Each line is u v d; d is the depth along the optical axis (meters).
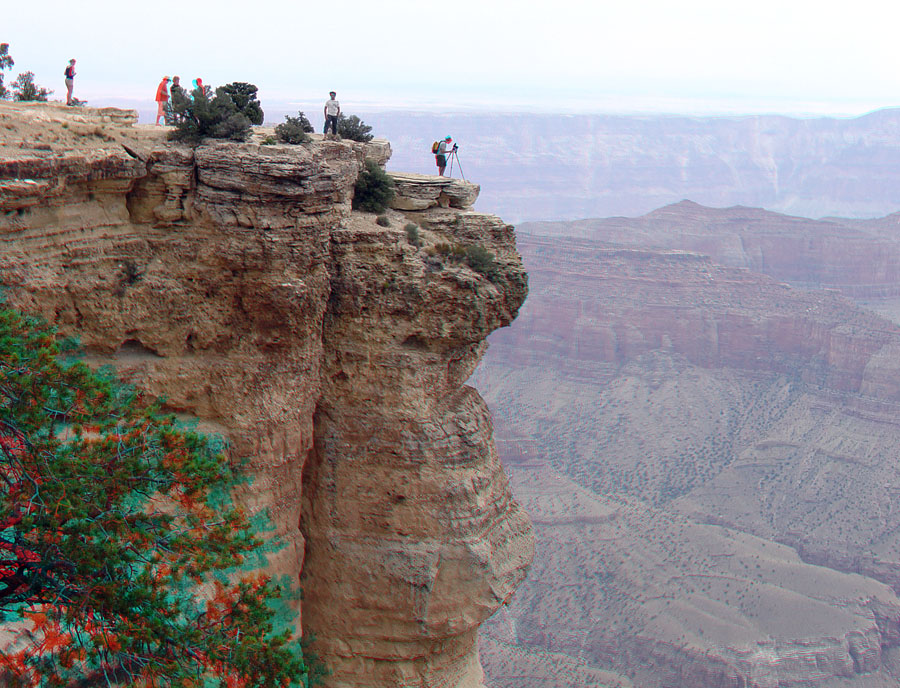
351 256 31.30
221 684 23.05
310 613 33.47
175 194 28.78
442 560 32.91
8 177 24.86
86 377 21.72
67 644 21.92
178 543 22.88
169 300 29.16
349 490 32.75
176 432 23.22
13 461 21.14
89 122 29.56
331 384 32.34
